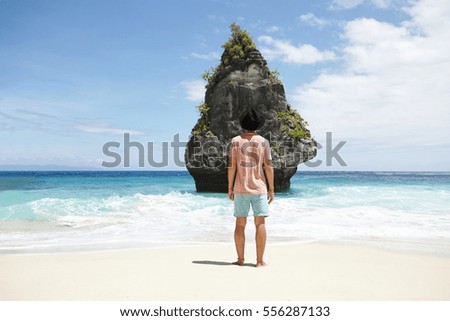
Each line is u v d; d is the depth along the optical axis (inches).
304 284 154.2
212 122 857.5
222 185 854.5
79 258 207.0
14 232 321.1
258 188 188.4
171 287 149.3
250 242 263.4
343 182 1307.8
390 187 808.9
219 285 151.9
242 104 843.4
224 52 891.4
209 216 425.1
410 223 366.0
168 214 441.1
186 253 222.4
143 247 245.0
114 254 219.0
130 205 505.4
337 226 345.4
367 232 313.3
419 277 167.0
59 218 402.0
